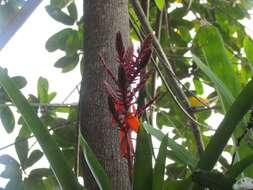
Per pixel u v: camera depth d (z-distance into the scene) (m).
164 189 1.91
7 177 3.48
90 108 2.41
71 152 3.71
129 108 1.85
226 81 2.53
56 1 4.34
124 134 1.86
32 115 1.82
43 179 3.56
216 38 2.63
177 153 2.13
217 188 1.76
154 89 4.05
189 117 3.00
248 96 1.84
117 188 2.22
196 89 4.78
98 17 2.62
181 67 4.73
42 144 1.79
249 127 2.12
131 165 1.88
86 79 2.50
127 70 1.75
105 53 2.53
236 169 1.85
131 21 3.60
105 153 2.29
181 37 4.96
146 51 1.74
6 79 1.86
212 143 1.83
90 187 2.29
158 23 4.39
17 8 3.13
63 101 3.99
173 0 5.07
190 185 1.90
